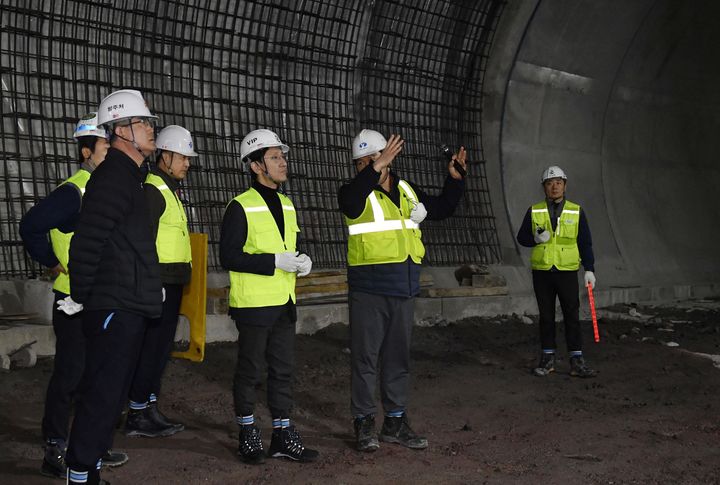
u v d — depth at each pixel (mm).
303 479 4730
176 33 10062
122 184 3822
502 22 13477
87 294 3750
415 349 9508
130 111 3926
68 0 9070
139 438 5547
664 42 16000
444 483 4715
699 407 6914
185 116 10078
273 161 5016
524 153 14312
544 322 8242
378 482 4707
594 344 10117
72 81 9039
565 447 5566
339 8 11617
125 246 3840
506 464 5148
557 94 14734
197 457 5137
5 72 8594
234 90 10680
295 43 11219
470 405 6926
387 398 5508
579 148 15492
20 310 7781
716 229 17641
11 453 5090
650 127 17109
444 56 13266
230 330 8977
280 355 5047
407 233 5383
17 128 8672
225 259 4855
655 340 10391
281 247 4965
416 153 12898
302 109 11383
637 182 16688
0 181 8602
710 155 18500
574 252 8117
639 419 6441
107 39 9461
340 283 10359
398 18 12422
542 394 7410
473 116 13727
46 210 4316
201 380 7406
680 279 15852
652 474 4969
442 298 11180
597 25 14406
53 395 4602
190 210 10008
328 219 11422
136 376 5480
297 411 6543
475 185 13523
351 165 11883
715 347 10062
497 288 11914
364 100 12234
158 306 3943
